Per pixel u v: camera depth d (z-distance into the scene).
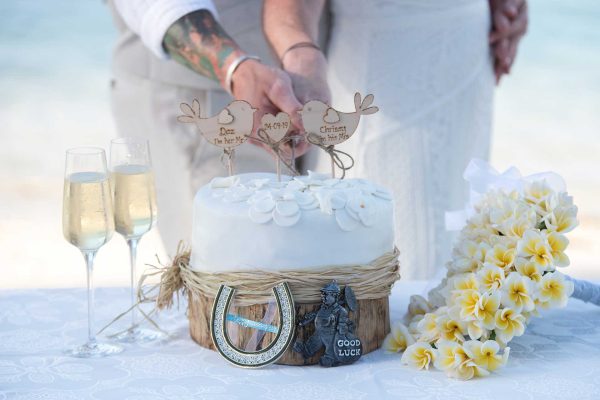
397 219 2.40
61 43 10.05
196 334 1.57
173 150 2.41
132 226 1.58
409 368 1.46
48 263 5.09
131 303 1.72
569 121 8.72
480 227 1.57
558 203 1.53
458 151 2.43
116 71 2.48
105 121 8.86
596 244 5.57
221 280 1.48
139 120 2.45
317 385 1.39
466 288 1.49
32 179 7.21
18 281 4.80
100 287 1.85
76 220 1.45
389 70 2.30
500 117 8.80
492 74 2.51
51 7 10.10
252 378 1.42
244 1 2.31
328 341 1.46
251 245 1.47
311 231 1.47
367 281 1.49
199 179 2.42
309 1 2.04
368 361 1.49
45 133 8.43
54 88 9.48
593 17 10.05
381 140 2.35
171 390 1.37
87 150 1.50
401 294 1.79
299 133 1.79
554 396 1.35
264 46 2.36
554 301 1.48
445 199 2.43
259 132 1.60
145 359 1.49
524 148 8.17
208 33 1.97
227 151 1.63
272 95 1.81
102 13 10.17
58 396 1.34
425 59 2.30
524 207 1.54
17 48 9.95
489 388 1.38
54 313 1.71
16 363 1.47
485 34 2.41
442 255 2.46
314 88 1.90
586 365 1.47
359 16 2.27
